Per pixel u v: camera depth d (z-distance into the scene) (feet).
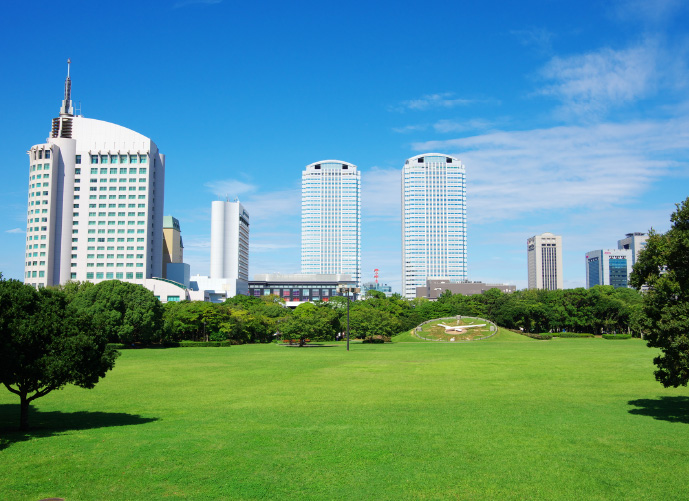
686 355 112.88
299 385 184.65
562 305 623.77
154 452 90.43
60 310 118.83
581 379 196.65
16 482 74.79
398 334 587.27
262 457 87.97
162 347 425.69
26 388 113.09
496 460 86.69
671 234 124.36
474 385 181.57
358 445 96.17
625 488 73.56
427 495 71.05
